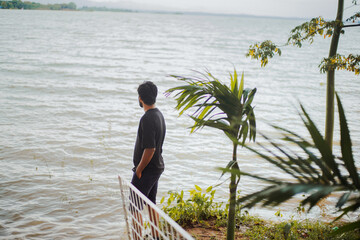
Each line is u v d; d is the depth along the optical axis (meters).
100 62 32.88
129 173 7.63
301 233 4.62
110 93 17.78
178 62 37.22
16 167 7.52
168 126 12.07
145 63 34.53
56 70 25.48
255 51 5.56
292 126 12.51
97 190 6.55
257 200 1.49
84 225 5.24
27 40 55.88
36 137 9.78
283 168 1.69
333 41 5.80
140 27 146.62
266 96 19.00
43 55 35.91
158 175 3.85
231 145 10.07
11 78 20.67
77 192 6.42
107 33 90.88
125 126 11.66
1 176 6.96
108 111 13.71
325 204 5.83
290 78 27.92
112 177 7.30
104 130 11.02
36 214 5.52
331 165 1.62
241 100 3.41
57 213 5.58
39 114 12.60
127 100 16.22
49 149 8.82
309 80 26.92
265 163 8.55
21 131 10.31
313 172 1.64
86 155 8.57
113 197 6.27
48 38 62.97
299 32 5.60
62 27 107.06
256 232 4.46
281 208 5.89
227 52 53.00
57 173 7.32
